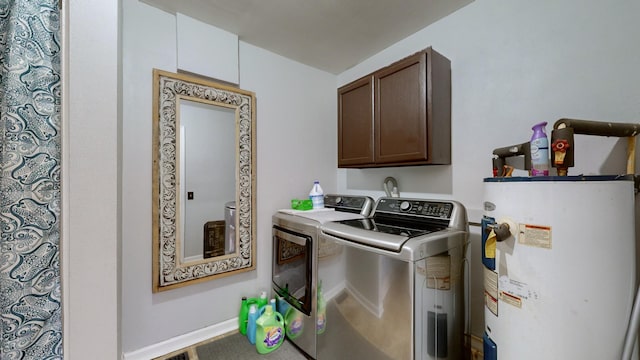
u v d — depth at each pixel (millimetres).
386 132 1698
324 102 2482
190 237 1669
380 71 1732
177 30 1636
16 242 698
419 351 1052
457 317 1264
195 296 1705
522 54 1354
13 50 715
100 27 723
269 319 1645
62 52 682
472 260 1545
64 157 673
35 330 710
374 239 1155
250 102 1938
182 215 1641
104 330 710
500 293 967
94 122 707
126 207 1468
